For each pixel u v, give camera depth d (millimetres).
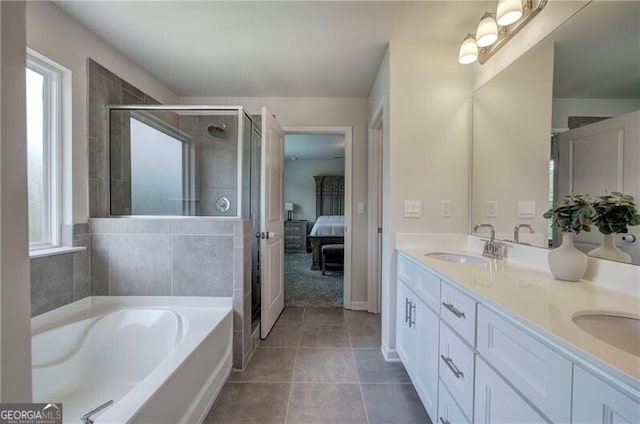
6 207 434
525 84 1587
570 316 785
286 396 1716
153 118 2350
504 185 1742
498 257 1679
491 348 941
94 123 2039
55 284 1769
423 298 1553
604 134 1126
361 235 3172
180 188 2393
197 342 1506
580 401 621
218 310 1978
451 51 2092
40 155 1774
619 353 592
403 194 2102
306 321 2838
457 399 1160
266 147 2473
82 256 1974
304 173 7703
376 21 1862
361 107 3158
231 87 2902
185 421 1338
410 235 2102
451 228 2113
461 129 2100
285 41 2094
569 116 1298
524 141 1583
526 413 777
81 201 1969
